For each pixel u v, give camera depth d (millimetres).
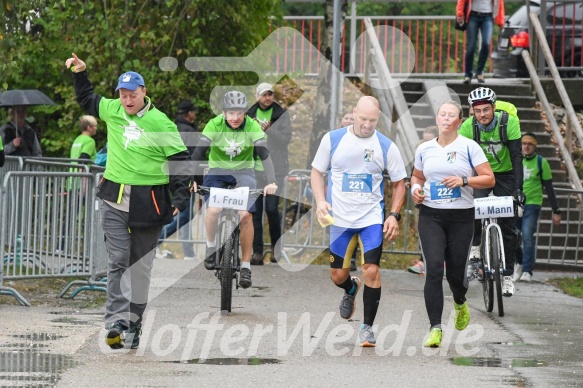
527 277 31469
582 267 35469
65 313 22625
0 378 15695
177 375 16250
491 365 17594
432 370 17047
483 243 24344
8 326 20516
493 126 24734
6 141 33781
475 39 43719
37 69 40688
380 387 15672
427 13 71188
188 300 24844
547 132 42531
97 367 16734
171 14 39344
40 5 35281
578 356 18609
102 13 39594
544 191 37781
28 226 24969
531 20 43156
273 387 15523
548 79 45188
